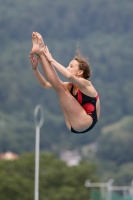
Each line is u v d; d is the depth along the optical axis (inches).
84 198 6269.7
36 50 1524.4
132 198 4992.6
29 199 5605.3
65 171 6348.4
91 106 1553.9
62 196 6023.6
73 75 1536.7
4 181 5531.5
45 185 6136.8
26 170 6087.6
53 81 1534.2
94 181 6486.2
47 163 6279.5
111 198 5098.4
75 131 1562.5
